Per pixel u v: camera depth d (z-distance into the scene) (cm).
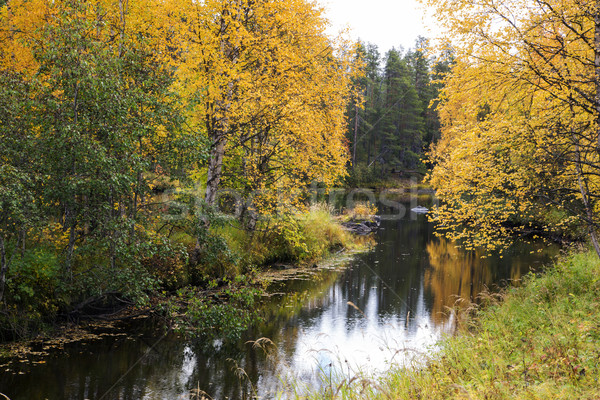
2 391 702
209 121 1278
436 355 699
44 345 890
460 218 978
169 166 1061
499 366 543
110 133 862
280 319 1139
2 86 799
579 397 422
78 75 812
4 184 750
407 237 2669
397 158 6625
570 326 666
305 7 1248
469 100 880
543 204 895
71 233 938
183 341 968
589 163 770
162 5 1126
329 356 880
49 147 849
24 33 1064
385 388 534
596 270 966
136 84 966
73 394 706
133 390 728
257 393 722
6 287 876
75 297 1004
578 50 771
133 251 906
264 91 1194
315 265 1811
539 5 743
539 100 832
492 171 878
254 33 1205
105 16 1034
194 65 1130
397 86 6197
